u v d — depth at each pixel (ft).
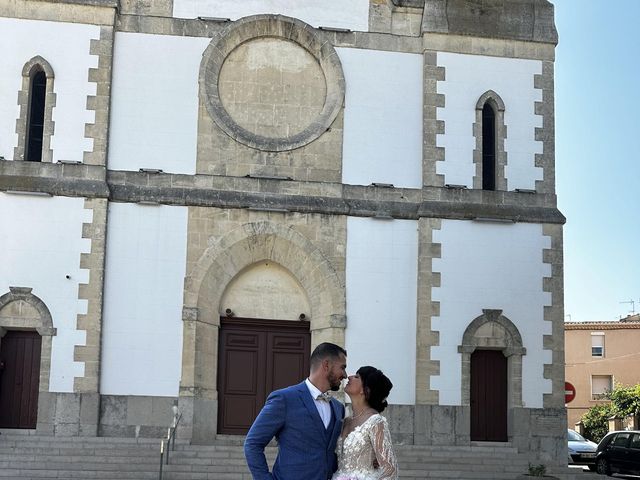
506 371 85.25
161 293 81.35
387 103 86.48
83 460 71.82
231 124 84.23
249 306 84.64
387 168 85.66
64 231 80.53
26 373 79.97
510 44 88.38
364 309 83.61
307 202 83.76
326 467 31.24
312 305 84.28
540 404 83.92
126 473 69.31
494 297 84.58
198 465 71.56
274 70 86.12
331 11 86.99
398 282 84.28
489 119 88.28
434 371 82.94
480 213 85.20
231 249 82.89
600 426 169.78
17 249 79.92
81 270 80.28
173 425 78.23
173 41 84.64
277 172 84.28
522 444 82.99
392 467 30.76
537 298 85.15
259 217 83.41
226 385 83.61
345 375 32.14
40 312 79.25
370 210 84.48
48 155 81.51
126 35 84.23
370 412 31.60
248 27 85.56
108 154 82.58
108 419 79.20
